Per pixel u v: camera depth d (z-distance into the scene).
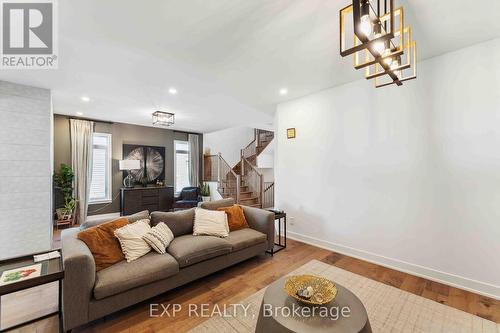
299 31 2.01
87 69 2.77
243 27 1.95
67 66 2.68
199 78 3.07
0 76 2.93
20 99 3.18
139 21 1.87
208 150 7.97
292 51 2.36
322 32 2.02
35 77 2.99
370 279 2.56
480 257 2.25
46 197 3.30
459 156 2.37
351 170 3.22
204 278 2.62
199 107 4.48
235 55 2.44
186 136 7.39
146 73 2.90
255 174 7.06
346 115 3.28
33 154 3.23
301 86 3.38
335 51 2.36
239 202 6.46
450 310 2.01
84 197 5.27
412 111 2.68
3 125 3.05
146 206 6.01
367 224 3.06
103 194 5.76
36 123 3.28
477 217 2.27
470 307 2.05
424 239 2.59
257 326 1.50
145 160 6.41
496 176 2.17
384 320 1.89
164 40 2.15
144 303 2.14
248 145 9.27
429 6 1.72
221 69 2.79
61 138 5.11
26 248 3.13
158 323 1.87
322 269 2.82
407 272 2.70
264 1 1.63
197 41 2.17
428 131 2.56
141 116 5.29
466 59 2.33
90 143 5.39
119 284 1.84
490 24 1.94
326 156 3.51
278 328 1.31
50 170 3.36
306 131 3.79
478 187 2.27
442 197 2.47
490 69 2.20
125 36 2.08
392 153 2.84
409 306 2.07
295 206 3.95
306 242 3.76
